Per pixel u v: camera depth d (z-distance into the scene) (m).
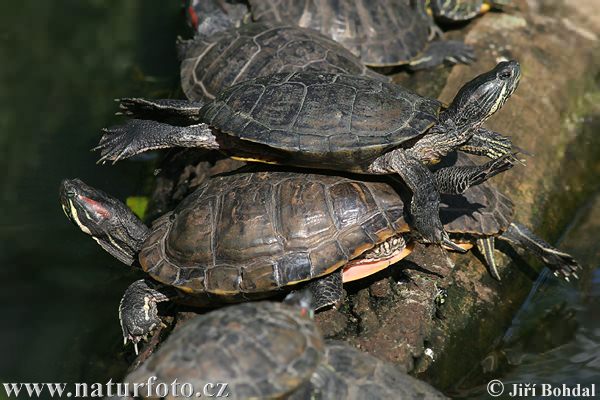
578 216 10.81
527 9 14.10
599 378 8.27
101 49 15.40
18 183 12.13
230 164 9.95
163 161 11.23
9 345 9.12
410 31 12.22
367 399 6.29
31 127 13.40
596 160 11.73
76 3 16.97
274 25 11.16
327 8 11.88
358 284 8.37
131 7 16.73
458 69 12.17
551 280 9.73
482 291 8.86
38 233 11.24
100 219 8.80
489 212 8.54
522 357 8.62
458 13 13.15
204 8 13.04
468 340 8.30
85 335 9.27
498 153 8.45
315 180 7.88
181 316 8.16
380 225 7.64
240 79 10.45
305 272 7.43
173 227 8.09
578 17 14.24
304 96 7.90
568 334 8.93
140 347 8.49
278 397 5.86
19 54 15.31
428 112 7.85
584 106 12.43
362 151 7.54
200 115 8.32
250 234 7.59
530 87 11.97
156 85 14.34
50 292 10.02
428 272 8.55
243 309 6.29
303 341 6.09
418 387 6.54
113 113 13.77
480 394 8.01
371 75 10.49
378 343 7.63
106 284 10.14
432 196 7.54
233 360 5.88
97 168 12.47
